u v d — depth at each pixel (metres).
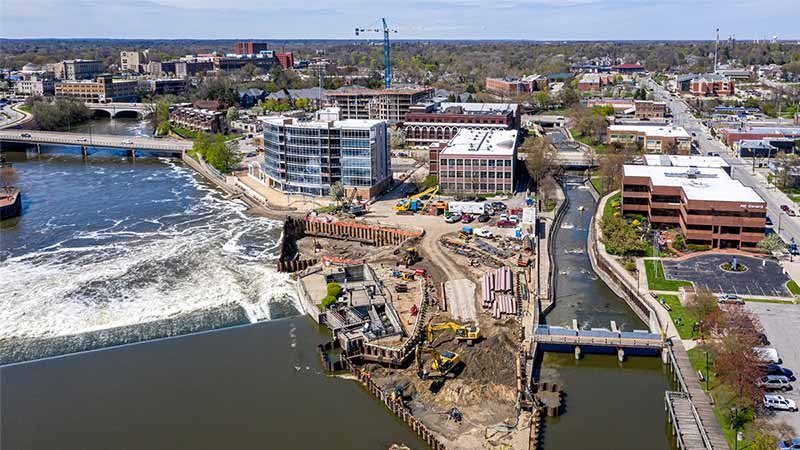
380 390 130.62
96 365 145.25
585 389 133.62
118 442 118.19
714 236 198.88
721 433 112.88
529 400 125.31
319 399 131.50
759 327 143.25
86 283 188.88
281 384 137.00
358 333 152.50
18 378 140.25
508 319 156.12
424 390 132.12
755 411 117.88
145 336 158.50
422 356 142.88
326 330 161.62
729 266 184.75
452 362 135.62
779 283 172.25
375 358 143.75
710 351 134.62
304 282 184.75
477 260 195.50
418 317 157.62
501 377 133.75
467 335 146.50
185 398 131.88
